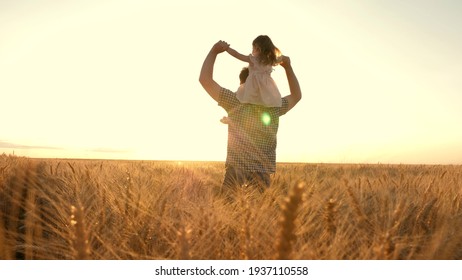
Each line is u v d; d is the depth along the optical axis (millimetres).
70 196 4504
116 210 3895
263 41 6137
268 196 4453
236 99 6156
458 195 4777
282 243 2244
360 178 5297
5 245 3143
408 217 3811
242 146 5984
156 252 3092
